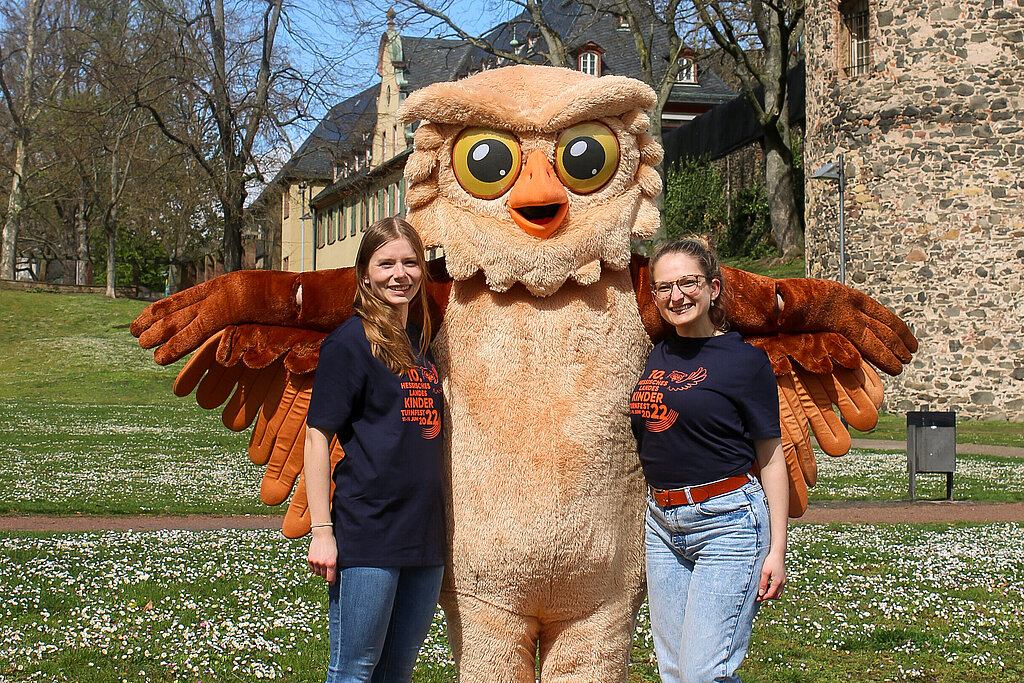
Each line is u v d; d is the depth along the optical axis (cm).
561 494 357
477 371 370
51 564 783
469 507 364
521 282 373
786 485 372
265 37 3269
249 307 405
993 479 1398
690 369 367
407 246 366
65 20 4316
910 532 1006
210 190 3716
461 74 2516
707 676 349
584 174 382
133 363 3347
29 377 3111
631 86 383
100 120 3647
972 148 2056
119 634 600
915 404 2117
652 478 370
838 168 2089
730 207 3528
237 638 599
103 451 1631
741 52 2891
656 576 372
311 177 5444
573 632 369
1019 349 2056
